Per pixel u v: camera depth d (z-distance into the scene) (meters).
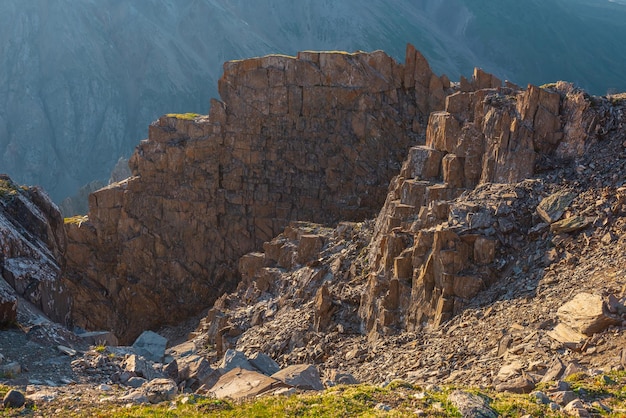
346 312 38.69
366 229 46.53
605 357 21.48
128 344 73.44
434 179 40.69
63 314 37.03
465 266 31.77
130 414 17.94
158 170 74.00
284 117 70.75
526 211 33.00
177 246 73.81
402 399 18.02
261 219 71.69
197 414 17.95
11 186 41.50
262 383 22.25
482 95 40.06
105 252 75.00
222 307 54.12
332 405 17.58
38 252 37.41
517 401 17.34
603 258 27.66
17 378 22.28
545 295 27.73
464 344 27.91
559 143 35.53
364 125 68.12
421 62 68.06
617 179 31.31
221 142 72.50
